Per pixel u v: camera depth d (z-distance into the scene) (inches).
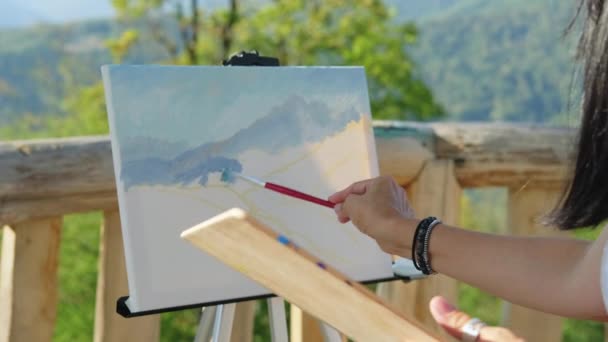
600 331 149.6
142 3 398.9
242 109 51.4
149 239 47.3
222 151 50.3
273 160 52.4
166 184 48.2
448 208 74.0
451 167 73.7
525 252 39.6
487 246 40.5
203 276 48.4
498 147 74.5
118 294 60.8
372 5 394.6
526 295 39.1
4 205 54.8
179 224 48.3
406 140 71.7
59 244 59.1
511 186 76.4
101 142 58.6
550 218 44.2
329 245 53.8
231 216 34.3
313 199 48.7
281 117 52.9
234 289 49.3
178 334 126.5
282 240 35.2
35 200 56.0
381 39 388.2
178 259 47.9
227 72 51.1
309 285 35.3
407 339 35.8
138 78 48.0
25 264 57.3
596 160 41.0
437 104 390.3
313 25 396.2
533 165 75.2
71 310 118.2
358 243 54.9
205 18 402.6
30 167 55.4
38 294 58.1
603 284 36.0
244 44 404.2
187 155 49.0
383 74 378.6
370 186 46.4
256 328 130.1
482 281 40.6
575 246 39.2
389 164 70.7
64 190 56.8
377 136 70.4
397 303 73.4
